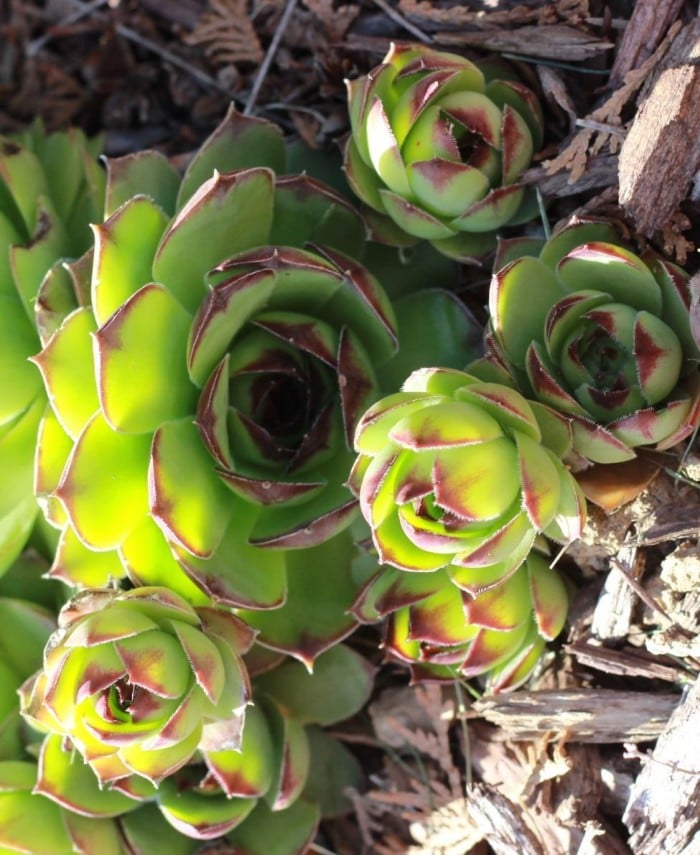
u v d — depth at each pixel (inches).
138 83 19.7
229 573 15.5
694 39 15.4
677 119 15.1
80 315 15.3
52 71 19.9
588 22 16.4
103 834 16.2
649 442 14.9
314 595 16.1
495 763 16.5
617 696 15.8
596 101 16.5
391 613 15.8
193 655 14.7
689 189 15.5
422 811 16.7
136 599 14.9
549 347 15.1
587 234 15.6
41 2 19.9
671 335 14.8
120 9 19.4
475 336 16.3
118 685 14.9
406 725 17.0
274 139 16.5
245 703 15.2
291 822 16.6
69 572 15.8
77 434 15.4
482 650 15.4
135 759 14.9
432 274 17.0
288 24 18.0
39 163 17.4
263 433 15.8
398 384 16.3
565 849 15.8
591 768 16.0
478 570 14.7
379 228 16.4
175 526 14.9
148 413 15.2
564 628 16.4
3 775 16.2
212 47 18.3
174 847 16.4
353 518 15.4
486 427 14.1
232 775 15.7
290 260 15.1
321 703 16.9
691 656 15.5
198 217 15.1
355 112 15.8
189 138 19.4
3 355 16.4
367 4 17.3
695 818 15.2
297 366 16.1
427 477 14.1
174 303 15.3
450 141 15.5
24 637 17.0
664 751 15.3
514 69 16.8
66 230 17.5
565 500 14.6
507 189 15.8
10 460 16.5
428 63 15.5
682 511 15.3
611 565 15.8
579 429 14.9
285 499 15.5
